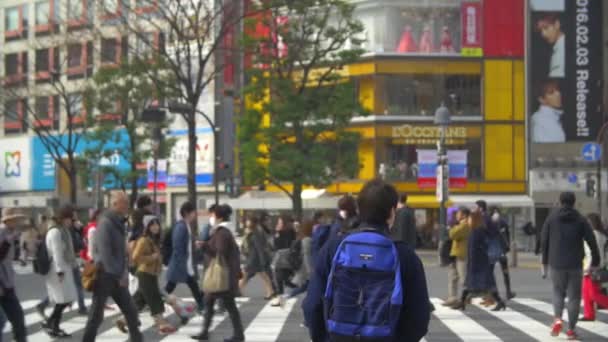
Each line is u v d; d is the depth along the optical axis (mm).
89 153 41281
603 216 44781
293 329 13703
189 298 18938
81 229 16922
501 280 24766
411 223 13961
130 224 14516
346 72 45312
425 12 45188
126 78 39562
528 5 45469
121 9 37938
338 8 35000
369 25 45188
